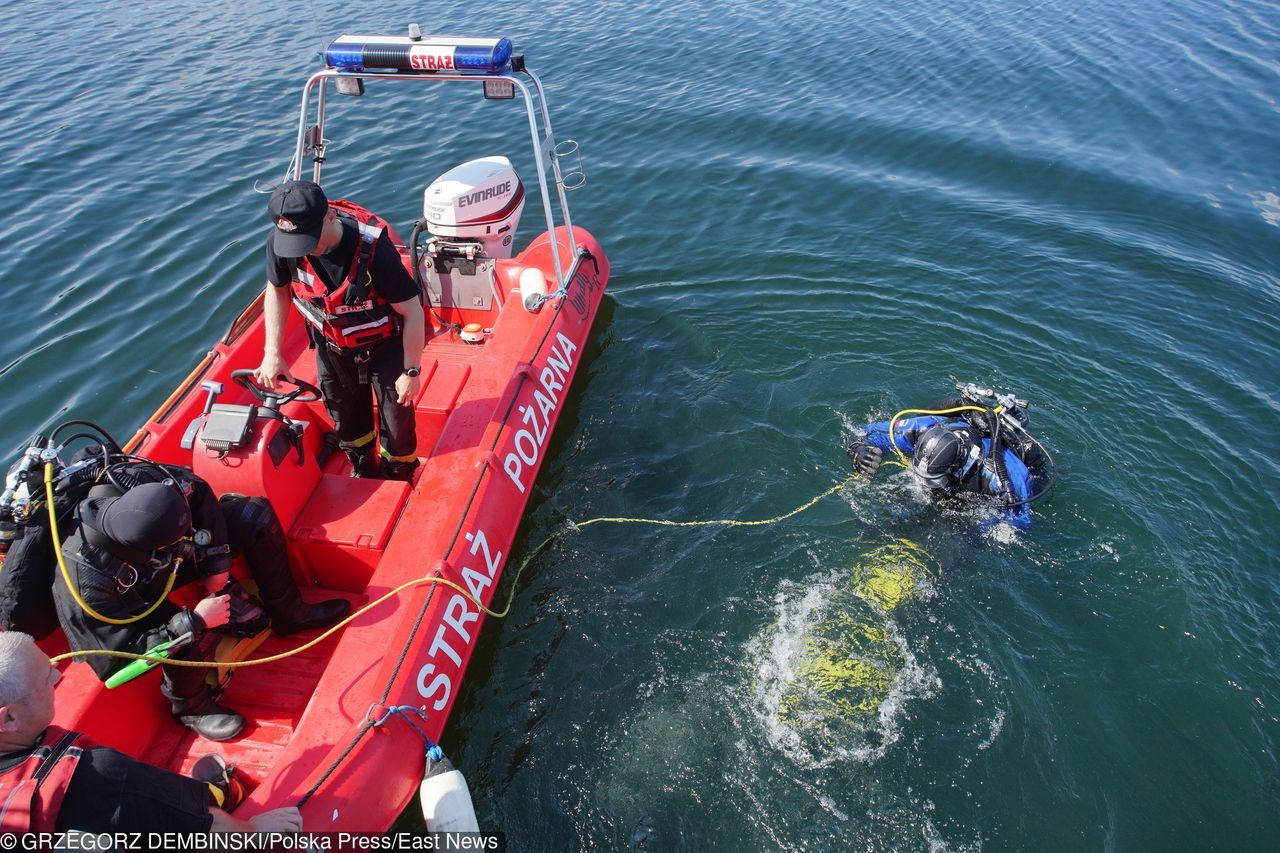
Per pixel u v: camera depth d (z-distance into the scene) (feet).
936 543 13.64
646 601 12.98
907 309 19.98
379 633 10.57
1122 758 10.76
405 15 40.04
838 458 15.61
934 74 34.17
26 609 8.30
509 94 14.96
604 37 37.19
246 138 27.63
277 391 12.73
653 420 16.79
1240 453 15.53
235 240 22.06
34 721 6.63
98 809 6.58
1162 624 12.37
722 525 14.26
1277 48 37.78
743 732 11.16
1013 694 11.49
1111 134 29.55
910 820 10.18
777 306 20.25
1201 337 18.94
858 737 11.05
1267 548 13.64
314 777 9.05
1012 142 28.68
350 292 10.55
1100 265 21.76
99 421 16.61
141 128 28.35
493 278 17.47
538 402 15.20
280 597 10.68
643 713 11.42
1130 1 43.98
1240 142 29.07
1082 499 14.48
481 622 11.84
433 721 10.37
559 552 13.84
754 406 17.01
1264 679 11.65
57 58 35.32
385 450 12.88
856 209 24.56
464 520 12.16
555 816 10.36
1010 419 13.87
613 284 21.43
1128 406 16.72
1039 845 9.91
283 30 38.14
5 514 8.35
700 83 32.65
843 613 12.64
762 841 10.03
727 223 23.89
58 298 19.98
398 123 29.01
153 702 10.10
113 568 8.20
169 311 19.58
